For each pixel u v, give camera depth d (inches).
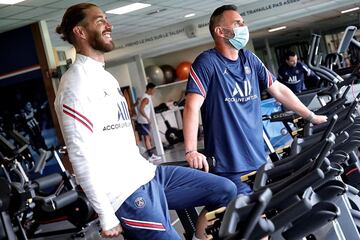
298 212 43.4
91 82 73.0
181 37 443.2
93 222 212.2
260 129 98.3
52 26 331.6
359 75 163.2
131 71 540.4
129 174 73.7
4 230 170.7
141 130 422.9
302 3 397.7
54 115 309.1
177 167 81.2
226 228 38.4
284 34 789.9
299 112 105.2
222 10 96.0
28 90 314.7
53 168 309.7
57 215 210.4
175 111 569.0
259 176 53.7
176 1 336.2
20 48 314.3
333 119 68.2
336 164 66.2
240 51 99.0
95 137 71.7
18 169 198.4
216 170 95.8
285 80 284.4
